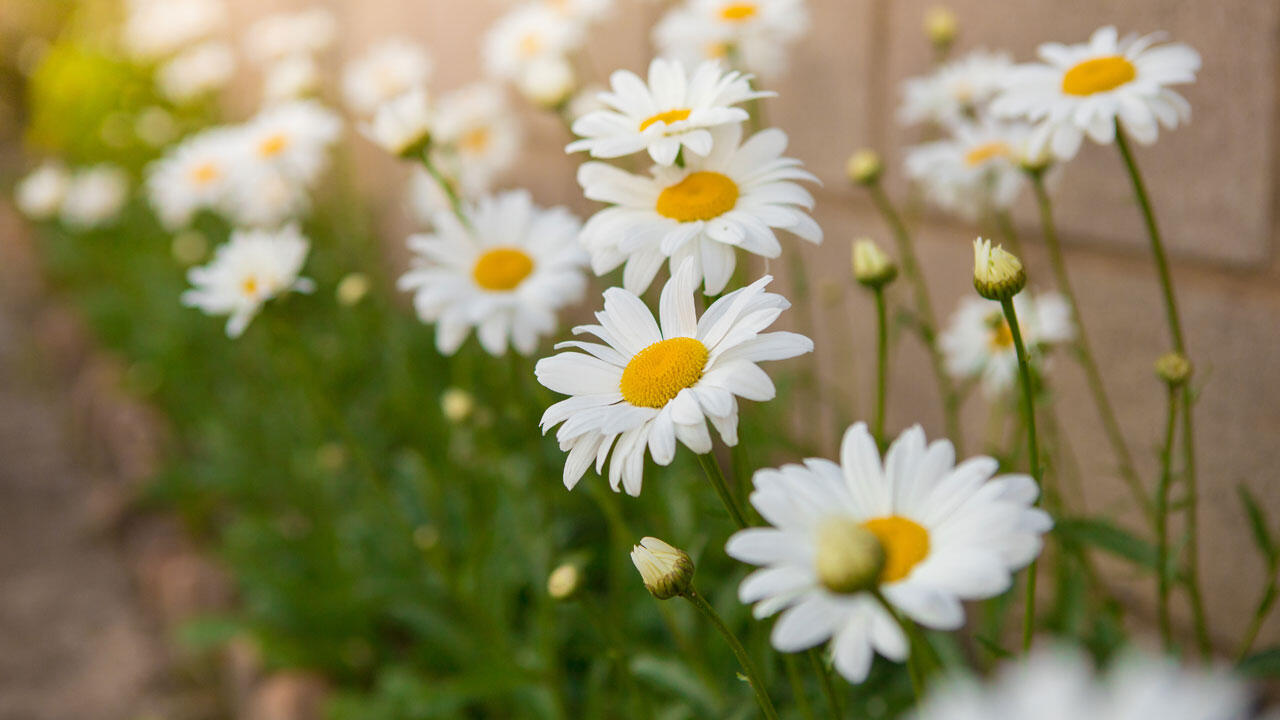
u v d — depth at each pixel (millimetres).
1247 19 614
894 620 410
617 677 707
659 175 522
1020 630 721
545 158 1179
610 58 1007
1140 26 650
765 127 776
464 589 731
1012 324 471
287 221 1413
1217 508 670
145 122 2053
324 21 1499
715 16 696
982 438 759
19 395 1755
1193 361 666
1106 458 709
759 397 458
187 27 1866
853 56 792
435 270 637
